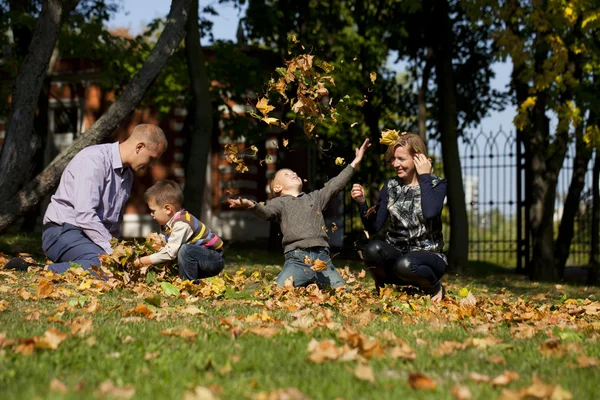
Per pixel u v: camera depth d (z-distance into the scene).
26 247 11.23
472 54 17.12
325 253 6.26
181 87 18.11
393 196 6.03
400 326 4.24
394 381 2.67
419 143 5.89
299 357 3.09
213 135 21.00
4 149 9.62
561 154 13.27
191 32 13.64
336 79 17.53
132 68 16.88
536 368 3.09
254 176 21.00
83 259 6.33
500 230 26.80
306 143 16.58
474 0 12.34
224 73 17.09
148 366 2.90
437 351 3.36
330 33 17.77
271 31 16.58
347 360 3.03
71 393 2.32
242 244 20.69
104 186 6.58
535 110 13.38
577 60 13.06
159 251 6.09
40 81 9.77
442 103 14.18
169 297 5.43
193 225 6.18
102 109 22.36
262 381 2.65
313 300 5.32
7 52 16.80
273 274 8.95
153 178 21.81
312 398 2.43
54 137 22.75
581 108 12.33
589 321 5.25
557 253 13.87
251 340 3.51
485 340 3.68
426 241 5.91
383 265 5.97
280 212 6.27
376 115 18.44
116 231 6.82
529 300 7.41
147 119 22.05
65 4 9.87
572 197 13.71
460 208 13.92
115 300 5.08
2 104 16.86
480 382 2.76
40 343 3.13
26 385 2.50
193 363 2.93
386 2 17.34
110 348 3.24
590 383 2.76
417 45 17.33
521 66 12.91
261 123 18.59
